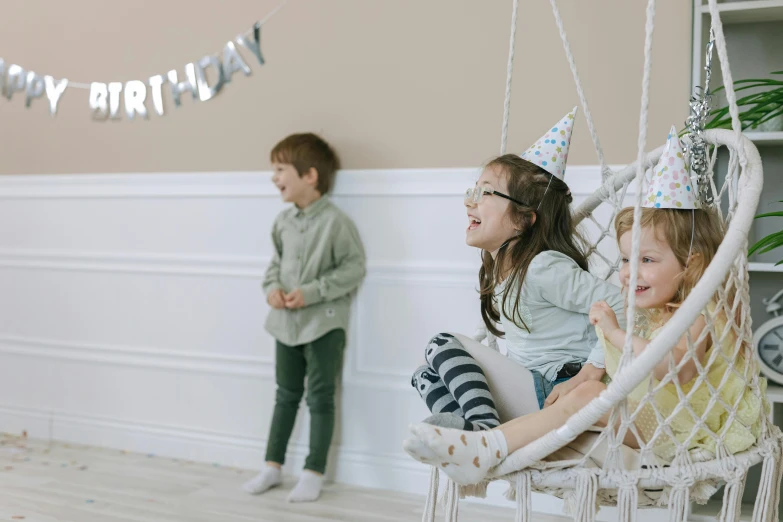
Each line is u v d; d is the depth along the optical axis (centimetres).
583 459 112
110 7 269
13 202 287
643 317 137
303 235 233
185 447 260
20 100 285
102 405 274
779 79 208
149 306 266
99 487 228
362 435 237
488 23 222
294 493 220
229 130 255
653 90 206
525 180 149
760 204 212
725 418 121
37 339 283
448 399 141
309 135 233
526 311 147
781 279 209
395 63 233
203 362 258
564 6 214
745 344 121
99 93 265
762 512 120
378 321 236
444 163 228
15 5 282
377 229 236
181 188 260
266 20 248
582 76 213
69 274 279
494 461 113
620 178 162
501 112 221
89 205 275
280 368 235
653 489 115
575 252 152
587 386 123
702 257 123
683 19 203
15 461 252
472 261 224
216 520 203
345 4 238
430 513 131
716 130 133
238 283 253
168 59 261
